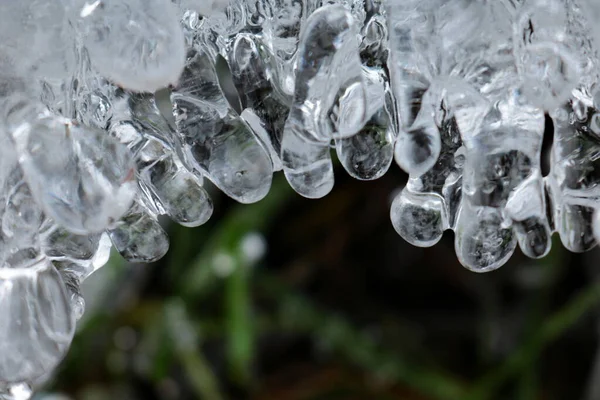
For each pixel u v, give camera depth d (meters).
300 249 0.81
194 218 0.24
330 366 0.76
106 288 0.70
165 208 0.24
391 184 0.79
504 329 0.76
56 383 0.71
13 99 0.22
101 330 0.72
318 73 0.23
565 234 0.25
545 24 0.24
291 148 0.23
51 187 0.22
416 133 0.23
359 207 0.80
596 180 0.25
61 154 0.22
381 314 0.80
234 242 0.70
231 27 0.24
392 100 0.24
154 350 0.71
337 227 0.81
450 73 0.23
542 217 0.24
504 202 0.24
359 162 0.23
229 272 0.69
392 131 0.24
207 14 0.24
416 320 0.79
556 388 0.75
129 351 0.73
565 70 0.24
